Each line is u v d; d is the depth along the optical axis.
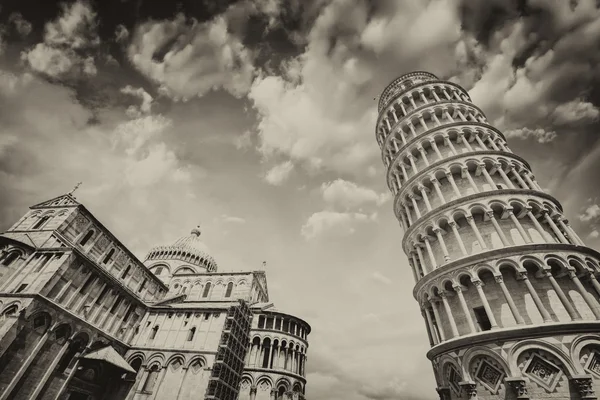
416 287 30.12
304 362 57.47
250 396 48.03
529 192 28.34
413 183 35.16
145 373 38.25
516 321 21.75
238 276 63.88
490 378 21.39
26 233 36.97
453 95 42.78
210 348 39.25
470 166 32.41
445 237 29.88
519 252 24.25
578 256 24.08
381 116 47.06
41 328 29.69
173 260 70.12
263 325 56.09
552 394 19.05
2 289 30.52
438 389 24.92
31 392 28.14
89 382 34.28
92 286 36.44
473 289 25.47
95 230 42.53
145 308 45.38
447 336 26.19
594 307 21.78
